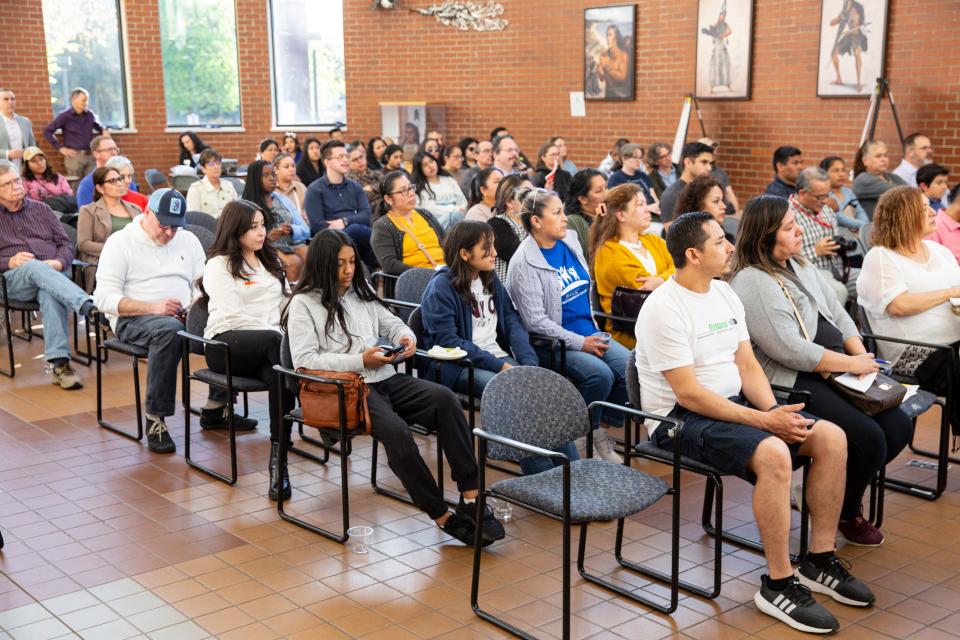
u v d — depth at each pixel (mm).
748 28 9711
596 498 3115
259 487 4508
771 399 3678
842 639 3176
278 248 7070
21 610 3369
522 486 3213
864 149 8016
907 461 4859
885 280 4594
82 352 6797
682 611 3367
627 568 3695
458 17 12312
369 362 3945
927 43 8477
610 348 4859
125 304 4973
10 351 6223
